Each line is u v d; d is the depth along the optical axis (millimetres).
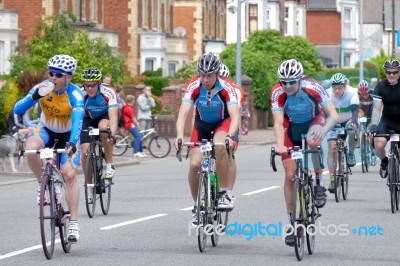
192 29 125250
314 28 183750
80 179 42344
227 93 23734
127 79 84938
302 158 22609
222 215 25047
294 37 110000
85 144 29188
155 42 106500
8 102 48688
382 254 22812
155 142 57656
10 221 28734
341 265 21422
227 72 26828
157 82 87438
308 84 22969
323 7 183000
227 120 24281
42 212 21797
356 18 187125
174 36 112188
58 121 23219
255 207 31578
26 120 24031
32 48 68562
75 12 90250
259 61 92250
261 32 109688
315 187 25219
